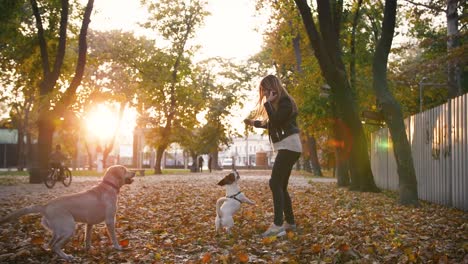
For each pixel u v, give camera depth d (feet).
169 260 17.04
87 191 17.97
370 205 35.88
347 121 51.26
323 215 28.73
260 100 22.76
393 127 36.73
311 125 66.49
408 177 35.91
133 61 123.95
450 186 34.45
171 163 284.61
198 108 137.49
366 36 67.56
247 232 22.43
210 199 41.50
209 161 183.83
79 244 19.95
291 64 101.45
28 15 74.90
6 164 193.98
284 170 21.52
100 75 127.54
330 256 17.10
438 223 25.30
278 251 18.31
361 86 64.75
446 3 74.38
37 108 71.41
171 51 132.36
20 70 78.84
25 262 16.88
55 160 61.05
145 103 133.39
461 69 75.72
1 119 149.69
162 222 26.78
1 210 32.89
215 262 16.60
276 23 78.64
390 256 16.99
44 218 16.97
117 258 17.40
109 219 18.25
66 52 87.35
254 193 48.62
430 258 16.52
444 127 35.50
